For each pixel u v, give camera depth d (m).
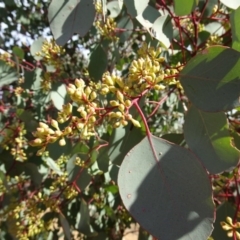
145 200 0.19
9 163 0.57
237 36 0.24
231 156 0.22
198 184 0.20
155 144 0.21
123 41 0.47
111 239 0.64
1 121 0.58
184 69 0.22
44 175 0.60
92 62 0.44
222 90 0.20
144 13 0.30
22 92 0.55
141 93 0.21
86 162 0.40
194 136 0.24
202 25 0.41
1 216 0.56
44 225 0.51
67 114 0.20
